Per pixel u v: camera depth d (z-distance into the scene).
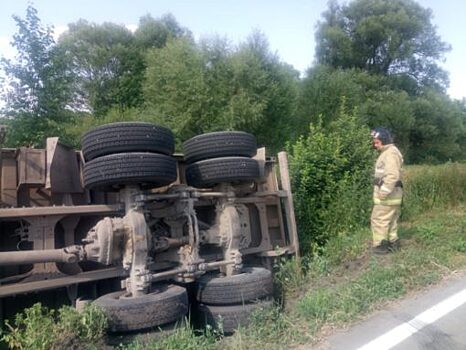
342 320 5.11
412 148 52.53
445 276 6.25
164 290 5.50
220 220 6.38
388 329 4.79
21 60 13.63
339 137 10.00
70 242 5.76
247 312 5.61
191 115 33.97
